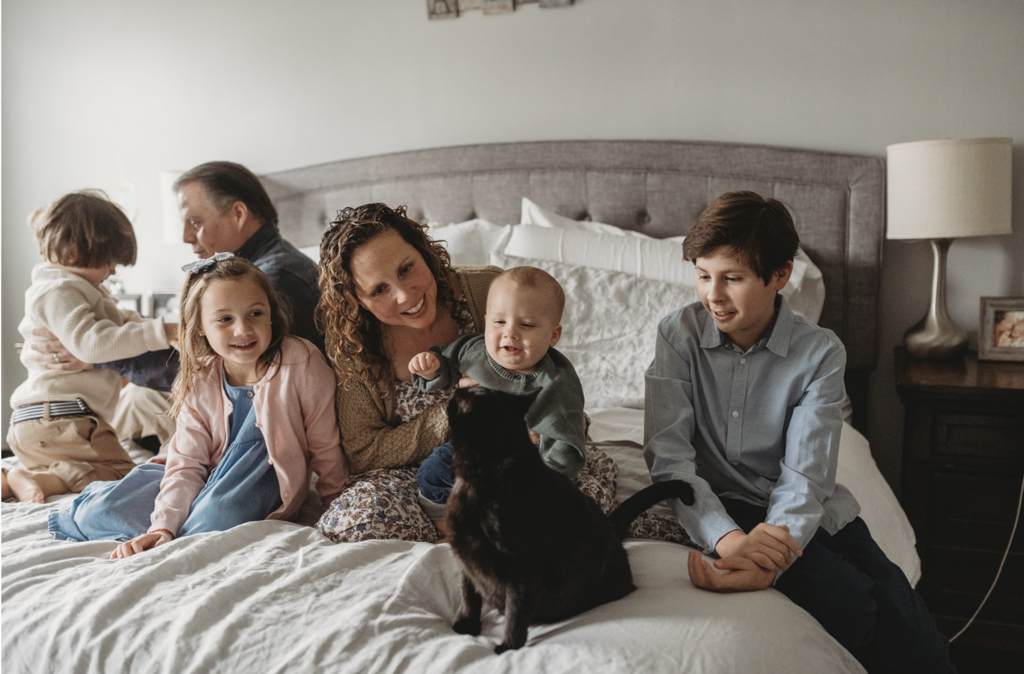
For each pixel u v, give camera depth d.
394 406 1.43
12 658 0.95
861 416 2.57
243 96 3.24
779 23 2.60
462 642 0.90
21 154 3.45
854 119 2.56
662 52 2.72
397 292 1.29
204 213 1.94
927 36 2.46
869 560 1.22
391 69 3.05
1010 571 2.02
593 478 1.28
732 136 2.69
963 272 2.52
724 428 1.35
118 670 0.90
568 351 2.11
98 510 1.38
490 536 0.88
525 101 2.90
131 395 2.39
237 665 0.87
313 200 3.14
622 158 2.74
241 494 1.35
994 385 1.96
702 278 1.24
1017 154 2.42
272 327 1.45
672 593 1.02
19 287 3.47
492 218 2.91
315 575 1.04
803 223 2.56
